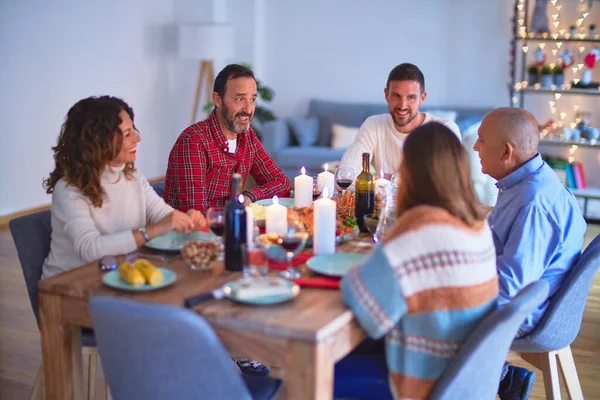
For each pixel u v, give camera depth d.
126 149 2.31
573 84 6.18
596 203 6.38
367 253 2.25
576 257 2.33
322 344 1.63
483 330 1.72
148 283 1.88
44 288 1.92
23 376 3.03
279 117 7.80
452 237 1.71
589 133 6.15
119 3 6.70
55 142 6.16
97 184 2.27
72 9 6.18
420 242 1.70
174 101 7.55
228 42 6.97
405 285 1.68
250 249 1.98
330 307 1.76
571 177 6.27
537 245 2.23
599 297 4.21
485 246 1.80
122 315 1.59
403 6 7.13
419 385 1.79
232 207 2.02
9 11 5.61
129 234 2.21
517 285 2.22
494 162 2.36
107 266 2.03
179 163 3.01
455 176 1.75
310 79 7.62
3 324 3.58
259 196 3.18
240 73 3.00
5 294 4.04
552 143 6.17
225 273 2.03
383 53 7.30
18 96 5.78
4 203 5.77
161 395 1.69
